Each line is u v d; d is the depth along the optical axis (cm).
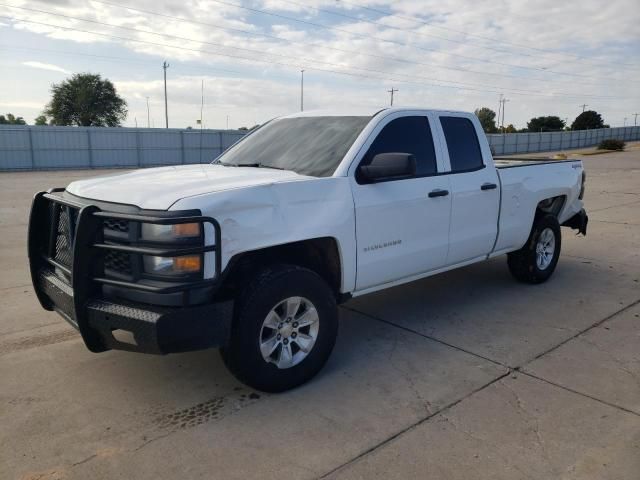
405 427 328
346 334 483
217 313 328
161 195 333
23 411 344
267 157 458
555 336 476
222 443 311
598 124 10488
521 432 322
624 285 636
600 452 302
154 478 279
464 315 532
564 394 369
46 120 7794
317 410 348
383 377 396
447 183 479
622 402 358
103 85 6750
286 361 371
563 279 664
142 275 323
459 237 501
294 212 364
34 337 466
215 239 321
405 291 615
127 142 3872
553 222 633
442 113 498
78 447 305
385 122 444
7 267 713
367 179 407
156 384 383
